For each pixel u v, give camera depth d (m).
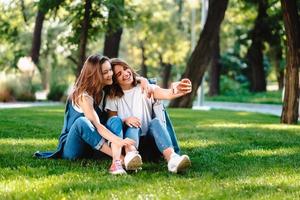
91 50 52.19
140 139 6.17
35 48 34.84
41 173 5.46
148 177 5.39
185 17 53.38
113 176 5.34
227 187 4.84
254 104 33.91
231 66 52.06
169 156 5.70
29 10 36.44
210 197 4.41
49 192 4.56
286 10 13.51
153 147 6.29
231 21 46.00
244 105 33.22
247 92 43.88
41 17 34.62
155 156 6.37
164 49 52.12
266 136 10.01
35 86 31.69
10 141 8.38
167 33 50.81
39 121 12.78
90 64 6.00
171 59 52.94
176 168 5.51
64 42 22.75
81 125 5.89
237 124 13.62
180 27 53.28
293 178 5.34
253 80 44.12
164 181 5.12
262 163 6.42
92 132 5.84
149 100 6.22
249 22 37.00
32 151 7.20
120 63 6.19
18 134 9.53
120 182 5.00
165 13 50.47
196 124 13.41
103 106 6.25
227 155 7.15
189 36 54.00
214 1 23.22
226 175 5.52
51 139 8.79
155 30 50.09
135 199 4.30
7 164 6.03
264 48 42.78
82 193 4.55
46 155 6.63
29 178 5.21
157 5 48.53
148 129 6.05
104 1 20.91
